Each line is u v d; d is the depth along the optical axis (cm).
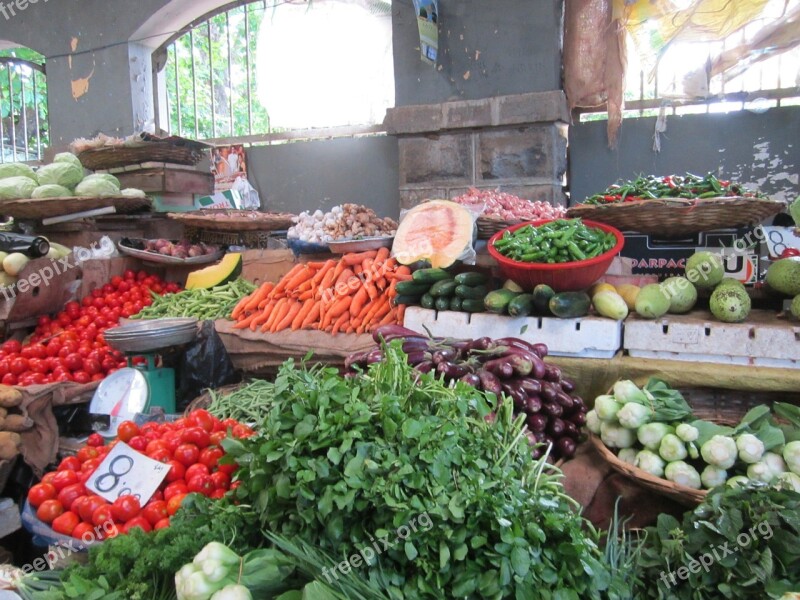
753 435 213
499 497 162
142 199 475
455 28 544
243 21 721
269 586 158
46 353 366
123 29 672
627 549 206
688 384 264
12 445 277
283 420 174
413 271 336
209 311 405
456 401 188
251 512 180
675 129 520
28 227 457
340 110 656
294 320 352
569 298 274
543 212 381
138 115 689
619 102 508
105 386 305
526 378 243
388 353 197
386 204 621
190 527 177
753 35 480
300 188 655
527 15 520
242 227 477
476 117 536
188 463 227
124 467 227
